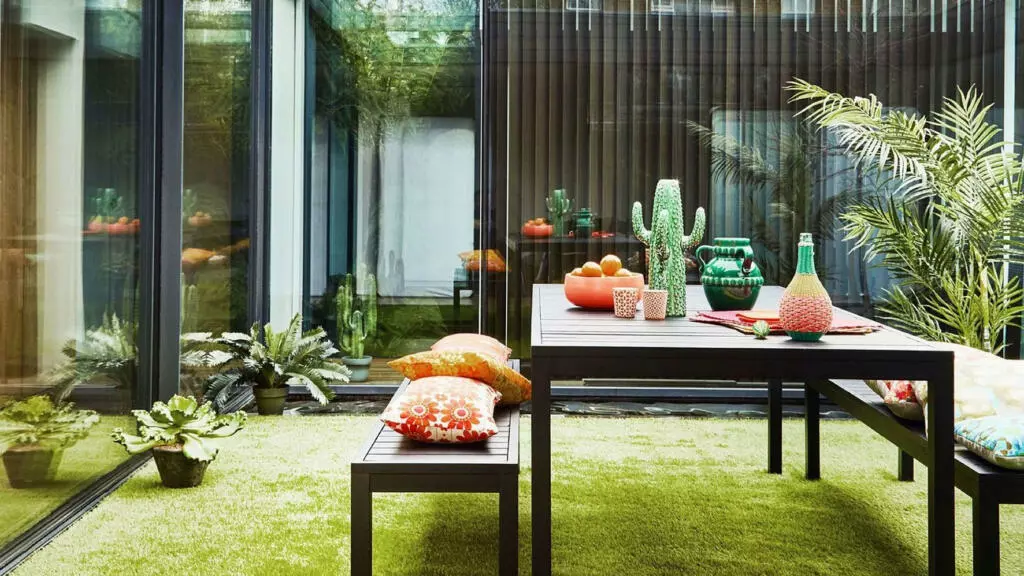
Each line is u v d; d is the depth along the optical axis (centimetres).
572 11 514
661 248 288
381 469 216
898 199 509
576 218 520
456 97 518
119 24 340
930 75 507
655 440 414
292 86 520
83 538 276
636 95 516
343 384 525
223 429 351
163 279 388
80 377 313
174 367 390
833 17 510
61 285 296
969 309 438
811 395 345
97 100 321
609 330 250
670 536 280
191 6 406
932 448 218
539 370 221
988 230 409
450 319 526
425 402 237
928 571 231
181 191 391
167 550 265
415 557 262
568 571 250
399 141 520
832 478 348
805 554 264
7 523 264
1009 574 250
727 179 517
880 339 233
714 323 265
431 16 516
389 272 525
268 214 525
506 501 216
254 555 261
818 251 516
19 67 265
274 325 527
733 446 403
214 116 439
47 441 289
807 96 460
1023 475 207
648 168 518
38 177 278
